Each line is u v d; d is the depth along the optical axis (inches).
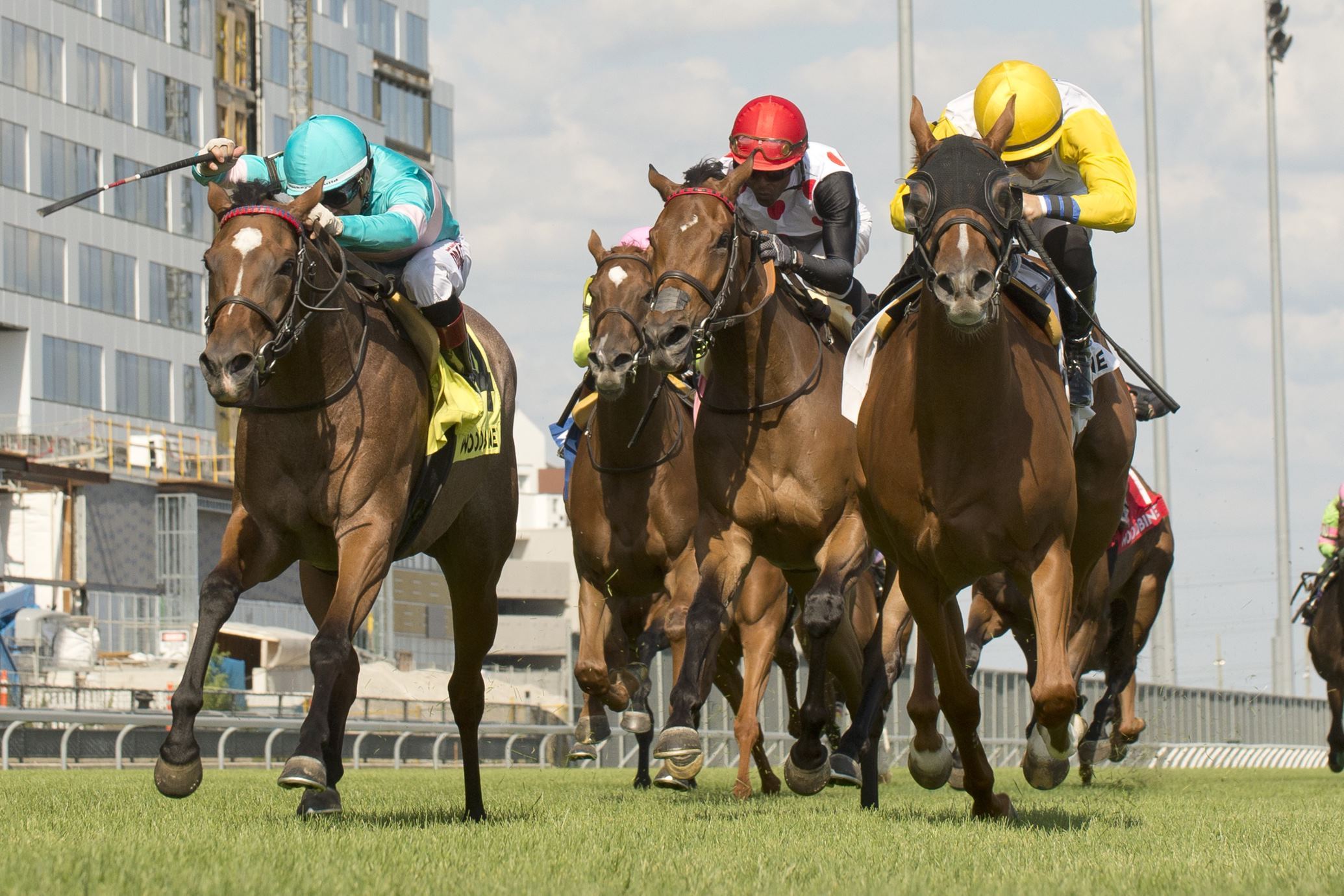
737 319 431.5
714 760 1198.9
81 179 2486.5
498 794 565.9
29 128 2397.9
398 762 1155.9
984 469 348.2
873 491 374.6
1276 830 380.8
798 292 458.3
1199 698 1625.2
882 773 781.9
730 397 446.0
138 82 2588.6
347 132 386.9
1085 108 415.8
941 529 355.9
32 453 2171.5
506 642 1892.2
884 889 240.5
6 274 2353.6
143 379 2578.7
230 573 356.5
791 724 604.4
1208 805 519.2
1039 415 353.1
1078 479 447.8
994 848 311.9
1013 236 348.2
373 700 1237.7
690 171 457.1
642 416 546.6
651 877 255.4
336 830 330.3
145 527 2187.5
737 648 643.5
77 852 269.0
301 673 1937.7
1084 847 322.0
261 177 384.8
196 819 377.4
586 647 570.6
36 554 2052.2
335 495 360.8
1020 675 1412.4
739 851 304.8
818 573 478.6
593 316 512.7
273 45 2883.9
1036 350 368.5
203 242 2719.0
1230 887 249.1
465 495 412.5
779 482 444.8
